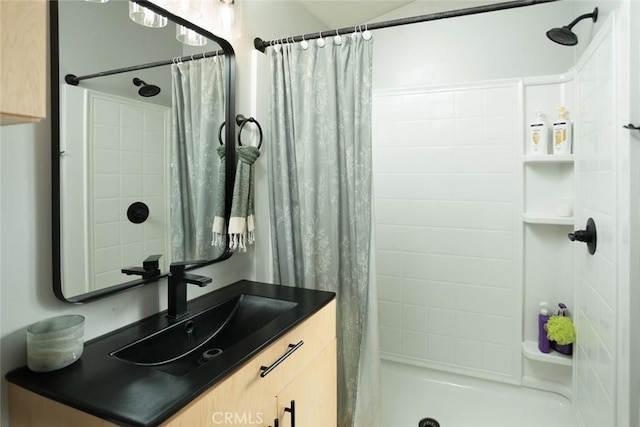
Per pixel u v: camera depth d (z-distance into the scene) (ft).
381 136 7.57
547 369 6.66
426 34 7.33
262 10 5.74
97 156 3.36
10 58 1.95
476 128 6.85
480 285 6.98
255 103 5.54
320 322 4.31
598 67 4.74
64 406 2.42
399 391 7.13
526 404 6.59
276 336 3.37
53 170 3.02
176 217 4.22
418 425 6.25
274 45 5.36
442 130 7.10
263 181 5.76
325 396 4.43
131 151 3.68
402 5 7.45
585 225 5.42
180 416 2.35
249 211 5.03
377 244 7.70
